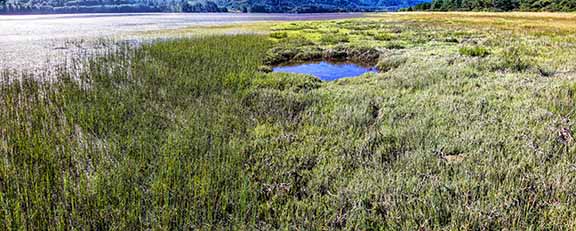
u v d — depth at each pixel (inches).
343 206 173.6
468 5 3211.1
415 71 498.6
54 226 154.2
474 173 201.2
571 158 219.8
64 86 390.0
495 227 156.0
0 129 262.4
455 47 746.2
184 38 834.2
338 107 336.5
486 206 167.5
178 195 177.6
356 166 217.3
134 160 212.2
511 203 169.3
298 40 883.4
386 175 199.9
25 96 353.4
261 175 205.2
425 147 239.3
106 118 288.4
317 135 270.5
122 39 868.0
